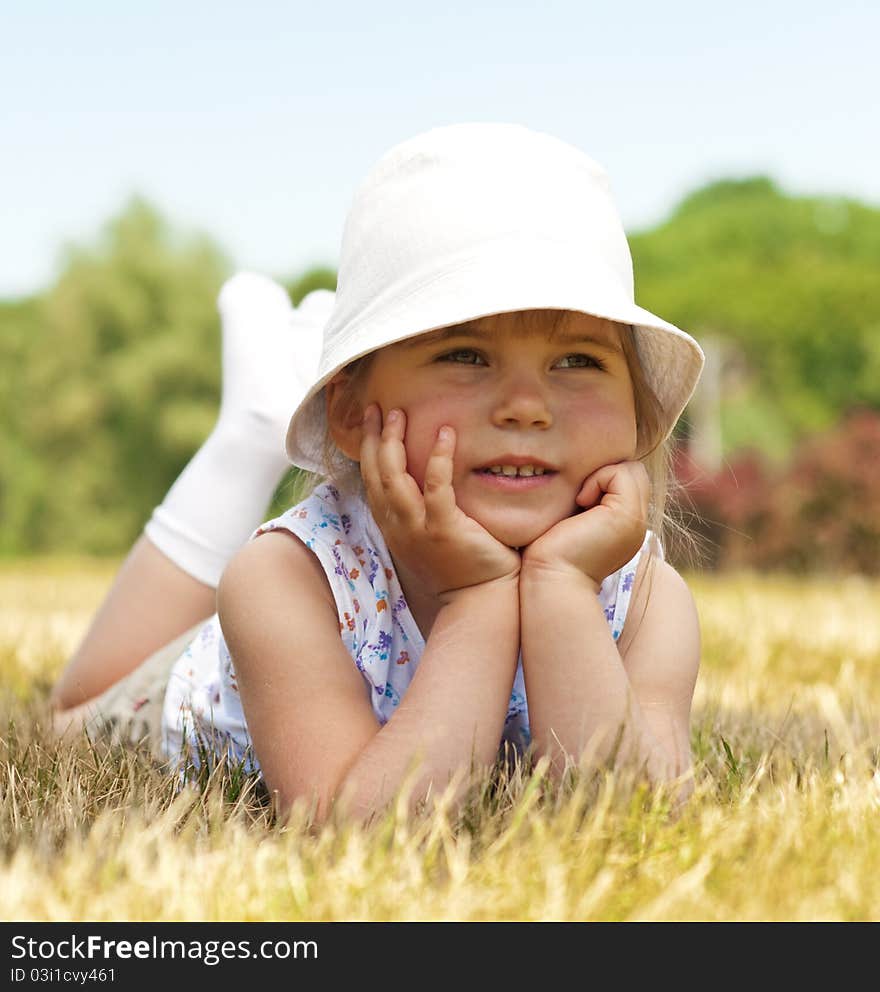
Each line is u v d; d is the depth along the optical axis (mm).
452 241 1784
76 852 1373
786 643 4047
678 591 2107
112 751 2068
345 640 1961
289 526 1969
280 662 1812
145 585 2773
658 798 1507
